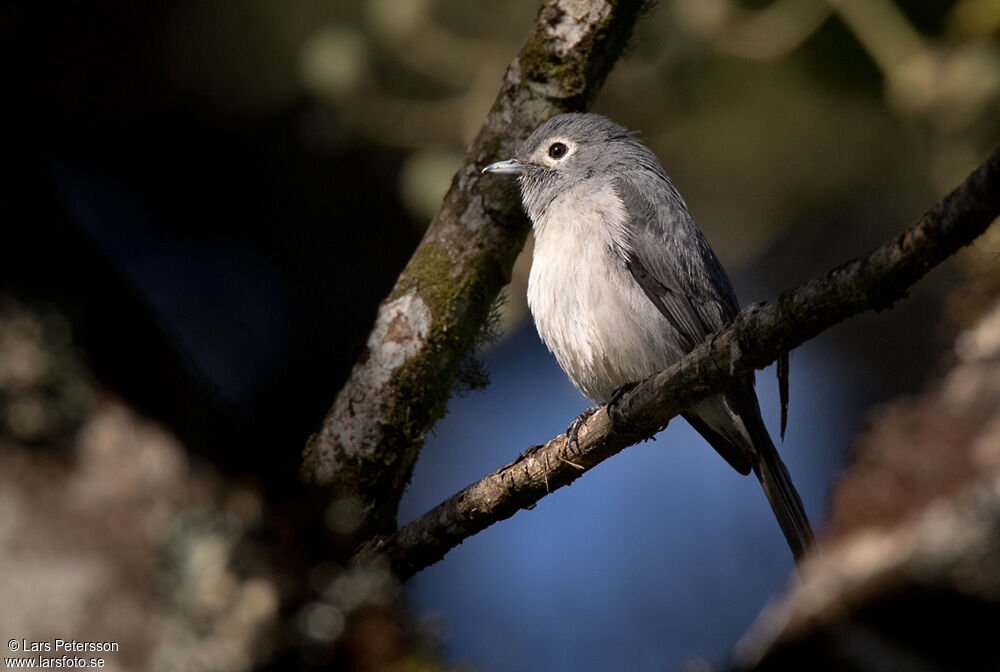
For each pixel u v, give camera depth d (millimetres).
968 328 4805
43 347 5426
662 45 12680
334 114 12328
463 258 8469
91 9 13367
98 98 14133
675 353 10172
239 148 14867
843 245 15672
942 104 11539
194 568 5277
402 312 8359
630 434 7488
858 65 14297
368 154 14586
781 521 9641
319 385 14719
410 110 12312
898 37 11883
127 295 5832
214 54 14125
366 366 8289
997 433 4320
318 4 13703
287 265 15164
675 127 14844
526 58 8609
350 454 8125
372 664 5695
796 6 12047
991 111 11609
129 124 14508
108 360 5566
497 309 9031
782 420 9938
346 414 8211
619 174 10625
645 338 10078
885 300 5309
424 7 12016
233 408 5996
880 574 4371
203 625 5230
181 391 5715
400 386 8242
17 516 5152
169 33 13930
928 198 15109
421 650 6215
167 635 5156
